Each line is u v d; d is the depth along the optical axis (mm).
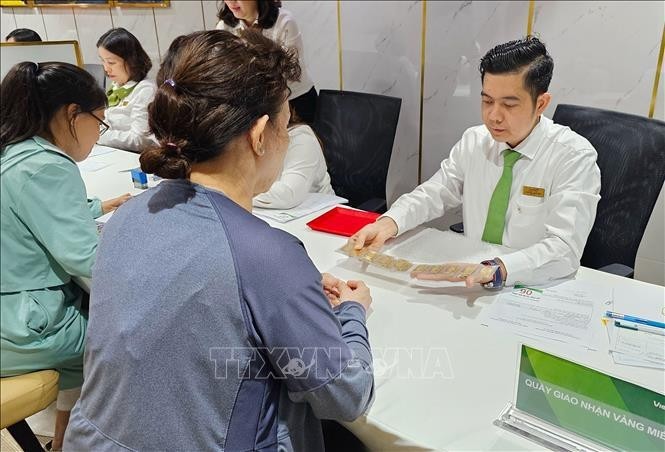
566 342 999
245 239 706
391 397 879
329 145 2459
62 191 1222
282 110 800
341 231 1542
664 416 691
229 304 685
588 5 2127
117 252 749
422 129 2844
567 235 1249
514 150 1433
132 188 2068
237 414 719
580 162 1337
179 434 711
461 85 2609
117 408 735
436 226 2750
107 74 3043
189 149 726
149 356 700
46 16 4113
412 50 2727
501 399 865
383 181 2346
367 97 2352
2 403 1164
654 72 2057
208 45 735
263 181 845
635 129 1511
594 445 760
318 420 880
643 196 1484
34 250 1223
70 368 1400
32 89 1202
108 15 3834
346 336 860
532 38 1283
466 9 2461
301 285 709
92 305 766
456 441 785
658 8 1971
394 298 1177
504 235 1494
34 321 1222
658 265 2281
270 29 2594
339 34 2992
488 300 1156
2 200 1165
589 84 2234
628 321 1050
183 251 706
